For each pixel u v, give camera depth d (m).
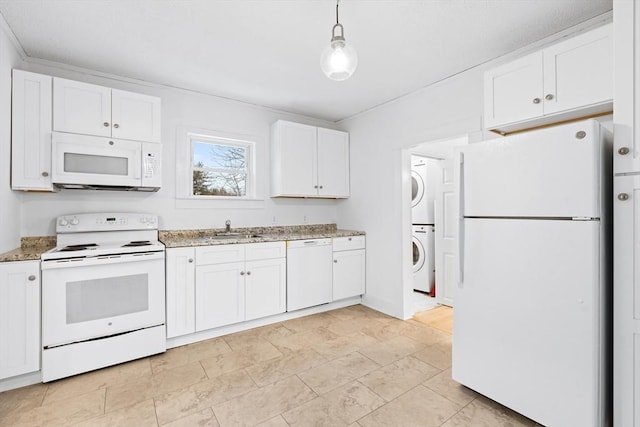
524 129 2.19
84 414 1.74
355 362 2.34
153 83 2.94
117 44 2.27
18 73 2.15
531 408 1.62
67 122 2.29
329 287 3.46
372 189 3.65
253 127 3.54
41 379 2.04
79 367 2.13
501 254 1.75
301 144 3.60
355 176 3.90
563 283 1.51
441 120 2.88
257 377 2.12
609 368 1.53
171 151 3.04
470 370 1.90
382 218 3.52
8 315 1.93
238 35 2.16
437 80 2.88
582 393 1.45
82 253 2.14
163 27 2.06
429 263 4.23
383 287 3.50
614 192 1.45
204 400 1.87
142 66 2.61
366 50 2.35
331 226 4.18
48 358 2.03
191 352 2.50
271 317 3.13
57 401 1.85
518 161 1.67
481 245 1.84
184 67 2.63
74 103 2.32
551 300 1.55
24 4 1.82
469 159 1.90
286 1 1.80
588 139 1.44
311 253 3.32
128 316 2.32
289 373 2.18
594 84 1.67
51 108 2.25
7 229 2.12
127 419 1.70
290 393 1.94
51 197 2.52
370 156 3.67
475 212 1.87
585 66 1.71
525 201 1.65
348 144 4.00
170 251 2.52
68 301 2.11
